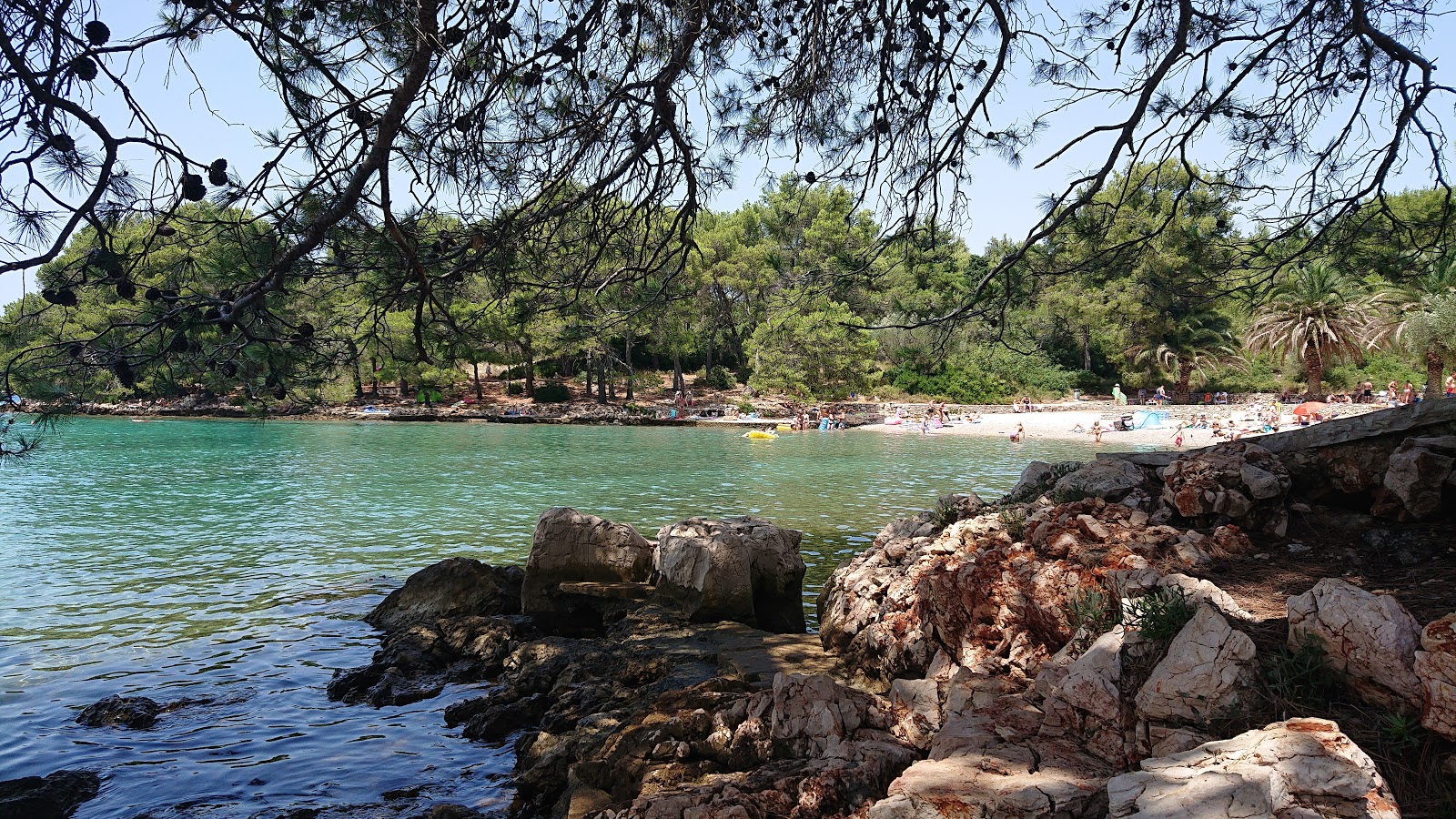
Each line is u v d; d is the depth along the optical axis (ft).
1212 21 28.19
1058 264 31.78
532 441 162.71
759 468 119.24
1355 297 175.22
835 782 18.38
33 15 14.97
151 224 17.81
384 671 36.22
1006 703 19.21
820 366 212.64
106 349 20.13
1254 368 243.60
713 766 21.97
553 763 24.70
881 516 78.13
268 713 32.65
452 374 185.68
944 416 197.67
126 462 122.72
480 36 22.07
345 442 158.10
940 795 14.97
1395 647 15.24
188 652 39.78
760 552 39.81
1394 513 25.22
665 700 25.34
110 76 15.37
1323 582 17.01
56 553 61.52
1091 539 25.72
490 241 25.43
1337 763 12.90
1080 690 17.67
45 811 24.85
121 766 28.02
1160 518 27.27
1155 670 16.93
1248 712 15.84
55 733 30.58
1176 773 13.44
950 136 28.55
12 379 19.80
